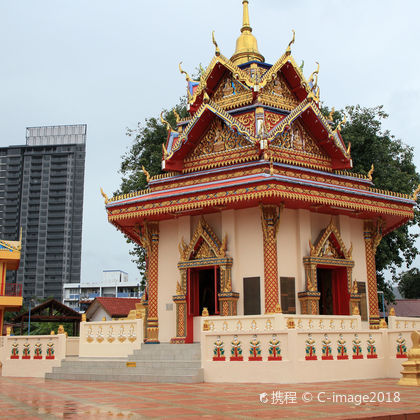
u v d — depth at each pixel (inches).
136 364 782.5
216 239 943.0
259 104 1000.2
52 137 6176.2
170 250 1022.4
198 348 808.3
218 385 653.3
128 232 1161.4
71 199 5802.2
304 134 1056.2
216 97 1101.7
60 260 5634.8
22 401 494.3
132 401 485.7
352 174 1106.7
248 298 903.1
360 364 745.6
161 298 1012.5
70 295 5265.8
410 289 2859.3
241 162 989.8
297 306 908.0
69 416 391.2
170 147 1117.7
